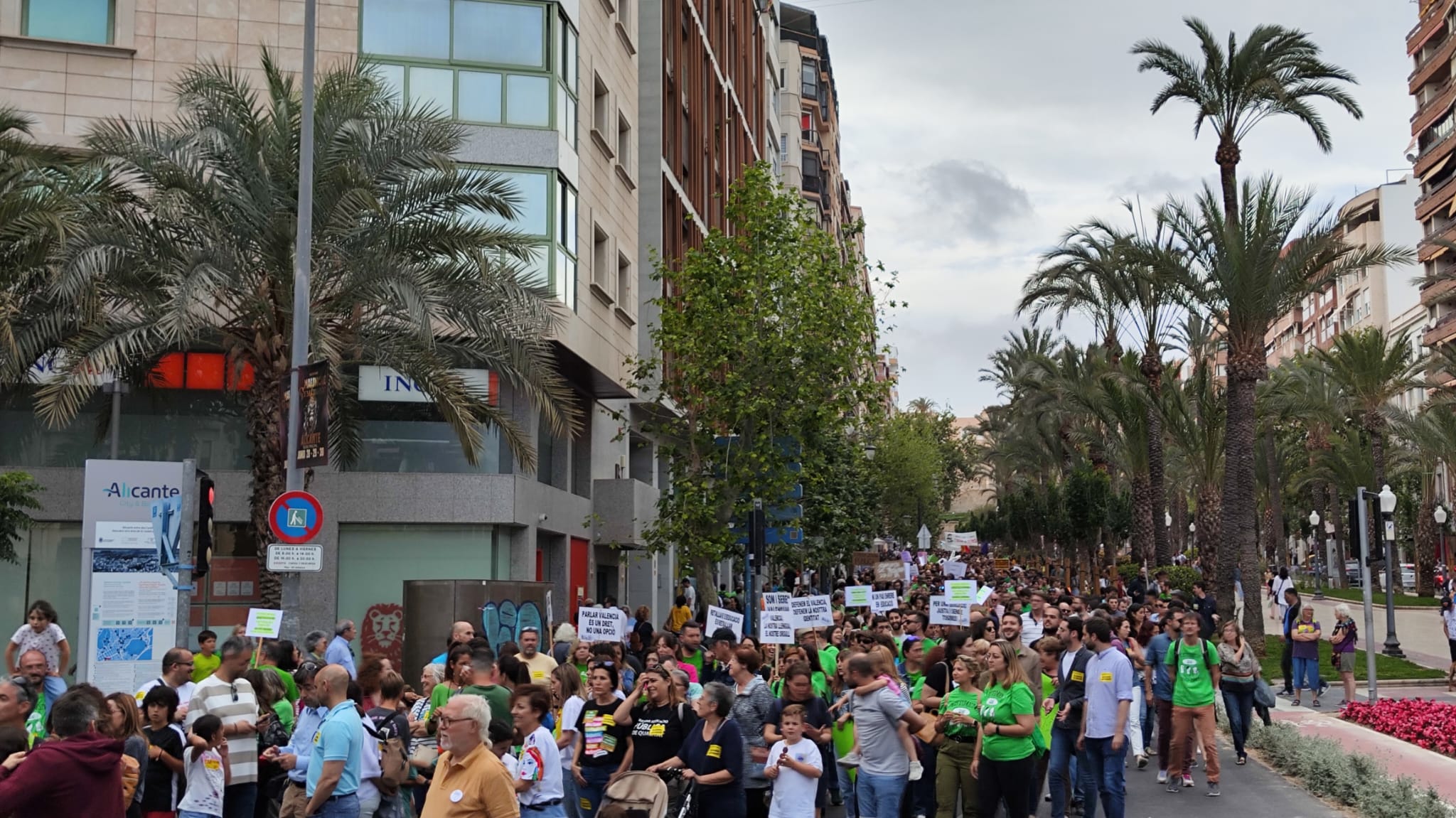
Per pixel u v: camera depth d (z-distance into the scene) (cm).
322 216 1970
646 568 3825
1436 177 7850
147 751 1008
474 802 783
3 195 1792
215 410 2447
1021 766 1120
